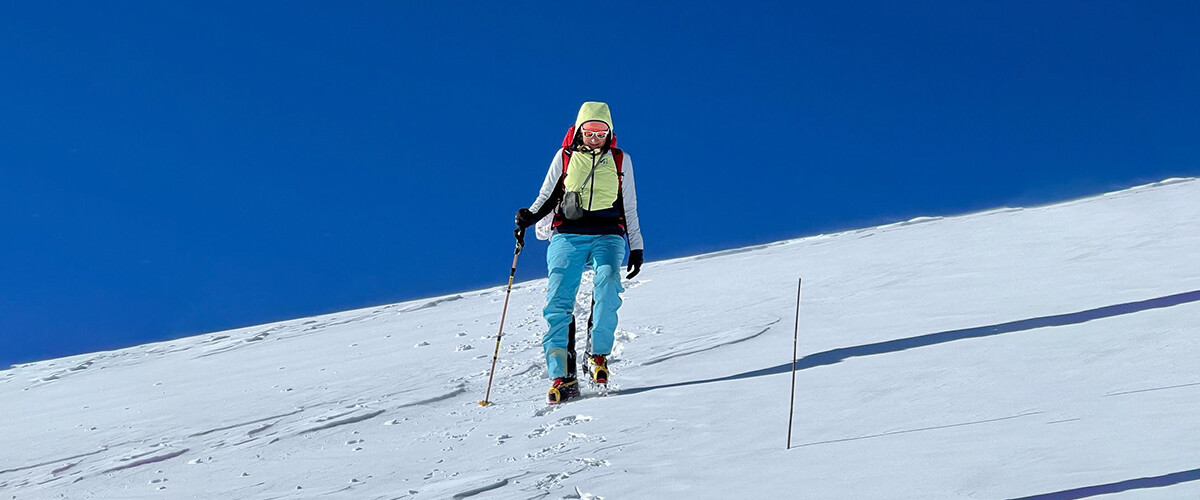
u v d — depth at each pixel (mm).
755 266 11836
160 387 9281
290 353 10586
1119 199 12586
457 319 11141
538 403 5574
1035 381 4184
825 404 4371
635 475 3625
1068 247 8812
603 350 5730
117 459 5809
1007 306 6242
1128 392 3748
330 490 4246
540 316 9836
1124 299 5781
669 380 5664
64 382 11156
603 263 5785
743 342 6562
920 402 4137
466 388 6418
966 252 9781
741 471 3449
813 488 3111
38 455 6426
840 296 8070
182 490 4738
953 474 3021
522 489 3660
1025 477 2889
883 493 2947
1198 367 3955
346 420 5828
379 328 11789
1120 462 2883
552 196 6004
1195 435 3037
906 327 6039
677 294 10344
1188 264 6832
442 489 3875
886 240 12781
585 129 5832
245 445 5641
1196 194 11789
